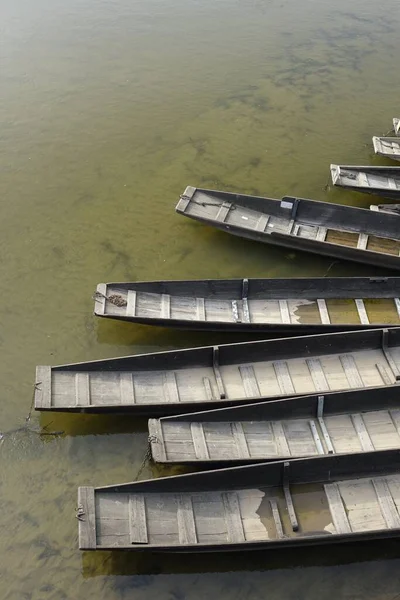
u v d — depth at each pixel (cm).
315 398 1488
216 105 2816
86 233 2152
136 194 2316
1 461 1519
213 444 1444
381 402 1528
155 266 2022
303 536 1259
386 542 1330
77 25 3522
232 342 1803
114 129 2678
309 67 3078
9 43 3341
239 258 2050
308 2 3744
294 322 1777
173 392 1580
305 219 2108
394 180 2264
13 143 2611
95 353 1770
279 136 2600
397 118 2686
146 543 1236
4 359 1748
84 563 1329
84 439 1559
